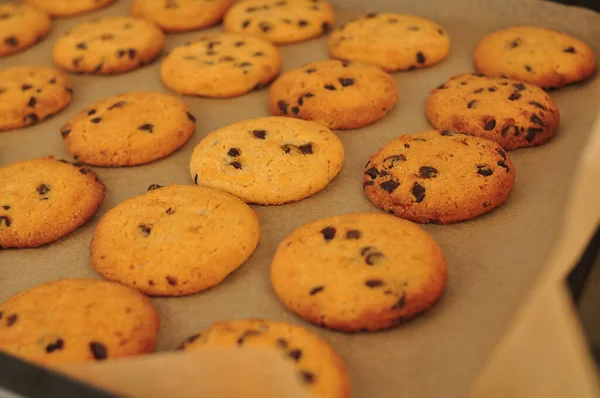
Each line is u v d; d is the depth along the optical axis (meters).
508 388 0.28
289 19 0.47
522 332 0.28
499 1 0.45
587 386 0.28
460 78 0.41
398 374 0.28
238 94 0.43
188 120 0.40
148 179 0.38
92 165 0.39
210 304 0.32
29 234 0.35
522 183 0.36
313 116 0.40
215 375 0.23
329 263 0.31
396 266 0.31
